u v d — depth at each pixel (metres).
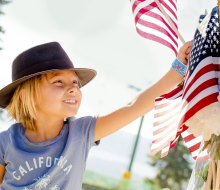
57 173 2.97
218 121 2.25
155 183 33.12
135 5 3.13
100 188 38.03
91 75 3.22
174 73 2.89
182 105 2.40
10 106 3.19
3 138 3.10
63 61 3.05
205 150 2.43
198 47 2.42
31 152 2.99
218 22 2.39
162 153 2.62
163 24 3.10
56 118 3.01
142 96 3.02
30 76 3.00
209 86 2.31
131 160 24.41
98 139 3.09
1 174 3.11
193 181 2.50
